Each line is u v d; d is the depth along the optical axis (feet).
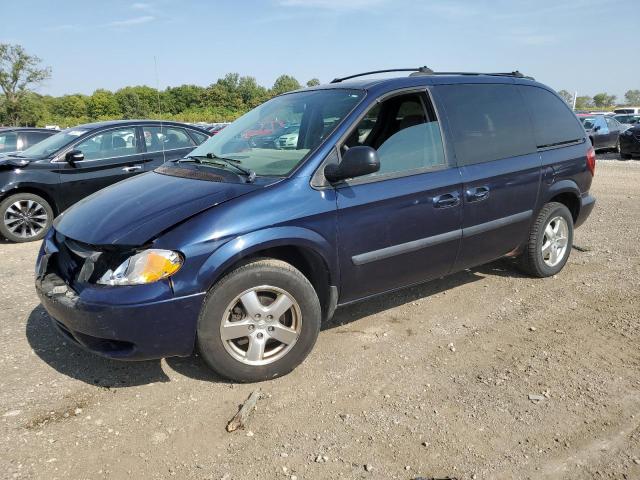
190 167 12.55
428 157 12.87
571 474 8.24
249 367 10.71
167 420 9.74
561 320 13.80
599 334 12.96
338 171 10.89
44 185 24.06
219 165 12.14
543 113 16.03
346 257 11.46
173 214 10.07
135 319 9.48
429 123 13.10
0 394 10.58
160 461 8.67
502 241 14.78
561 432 9.24
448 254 13.35
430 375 11.18
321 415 9.83
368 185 11.69
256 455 8.77
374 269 12.01
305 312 10.96
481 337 12.92
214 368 10.56
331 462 8.57
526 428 9.37
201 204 10.24
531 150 15.21
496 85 14.99
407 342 12.68
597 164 51.26
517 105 15.28
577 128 17.15
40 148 25.79
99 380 11.13
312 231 10.82
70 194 24.81
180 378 11.15
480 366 11.52
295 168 11.09
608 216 26.18
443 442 9.02
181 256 9.64
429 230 12.73
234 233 9.99
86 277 9.89
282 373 11.08
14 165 23.62
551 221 16.22
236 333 10.48
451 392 10.53
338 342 12.69
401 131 12.57
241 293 10.32
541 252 16.19
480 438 9.11
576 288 15.97
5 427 9.52
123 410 10.06
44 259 11.25
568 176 16.26
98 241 9.91
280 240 10.39
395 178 12.13
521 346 12.42
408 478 8.20
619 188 35.40
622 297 15.23
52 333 13.41
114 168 25.64
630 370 11.28
